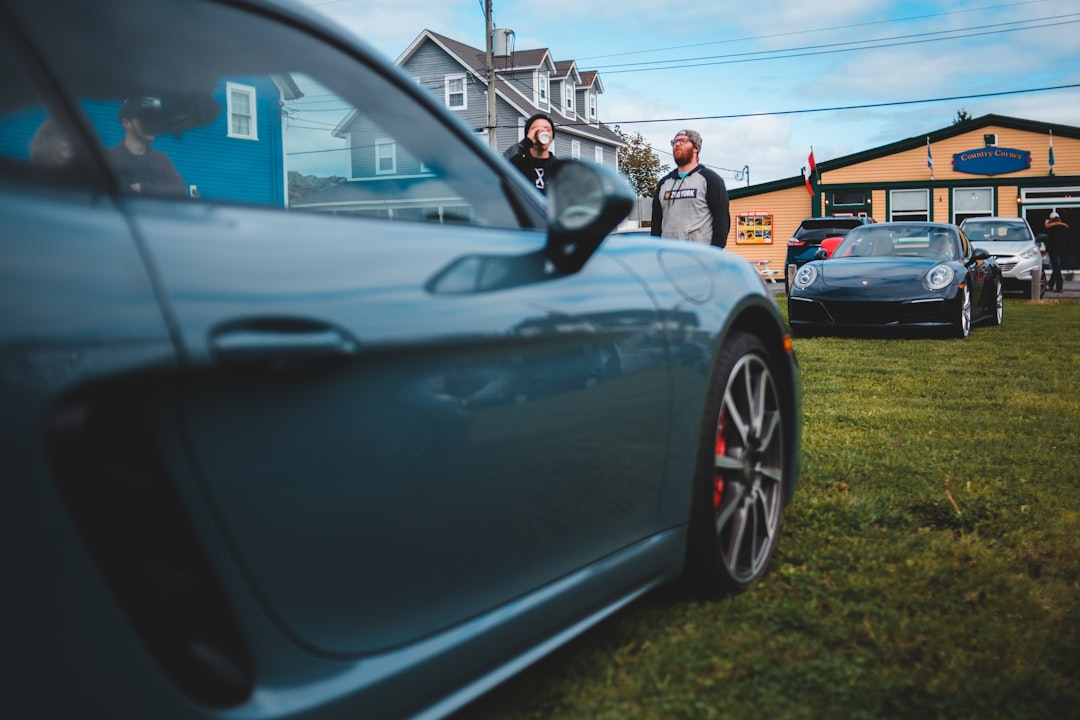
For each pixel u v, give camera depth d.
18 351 0.98
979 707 1.97
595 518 1.92
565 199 1.76
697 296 2.30
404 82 1.79
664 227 7.05
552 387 1.75
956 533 3.21
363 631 1.41
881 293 9.93
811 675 2.07
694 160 6.95
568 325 1.79
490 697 1.98
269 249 1.30
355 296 1.37
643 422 2.04
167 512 1.14
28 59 1.20
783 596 2.55
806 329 10.45
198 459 1.17
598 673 2.08
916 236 11.12
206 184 1.63
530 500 1.71
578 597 1.89
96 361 1.05
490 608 1.66
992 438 4.73
